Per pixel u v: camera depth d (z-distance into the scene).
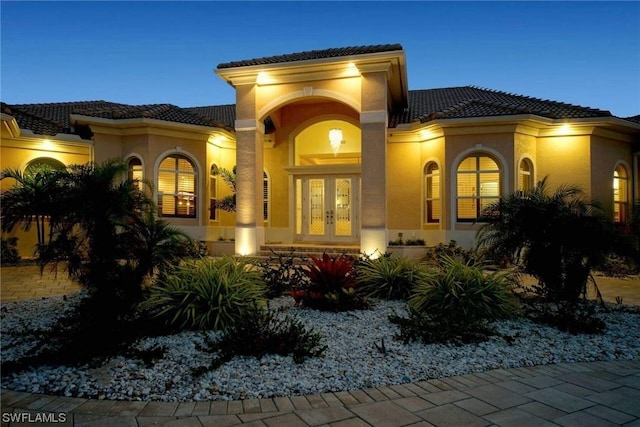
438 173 14.70
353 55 12.80
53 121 16.83
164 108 16.42
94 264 5.29
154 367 4.34
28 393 3.80
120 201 5.32
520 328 5.95
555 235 6.91
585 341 5.42
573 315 6.12
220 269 6.62
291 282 8.25
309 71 13.62
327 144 18.70
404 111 17.55
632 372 4.39
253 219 14.06
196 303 5.77
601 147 14.24
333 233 16.27
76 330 4.86
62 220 5.21
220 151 17.42
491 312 6.21
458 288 6.39
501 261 7.84
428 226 15.15
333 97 13.62
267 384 3.93
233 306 5.88
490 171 13.79
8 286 9.73
